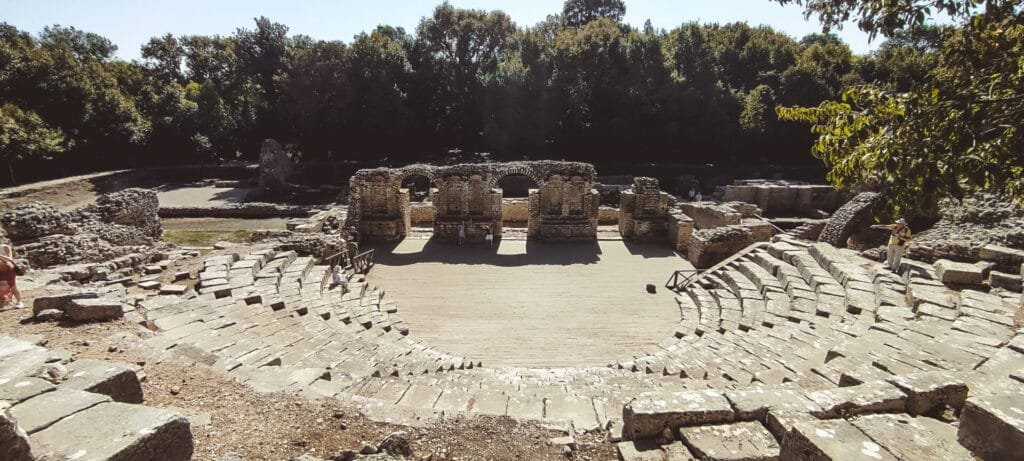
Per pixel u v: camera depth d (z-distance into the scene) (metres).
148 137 57.09
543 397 8.82
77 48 75.06
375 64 52.75
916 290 14.01
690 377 10.84
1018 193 7.38
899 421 5.11
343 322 15.34
